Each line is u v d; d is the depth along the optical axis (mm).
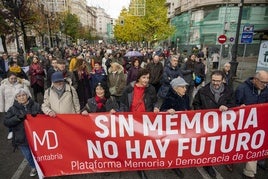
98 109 4246
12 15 19359
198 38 37094
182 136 3746
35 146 3691
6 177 4094
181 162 3811
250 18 32281
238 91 4133
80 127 3678
